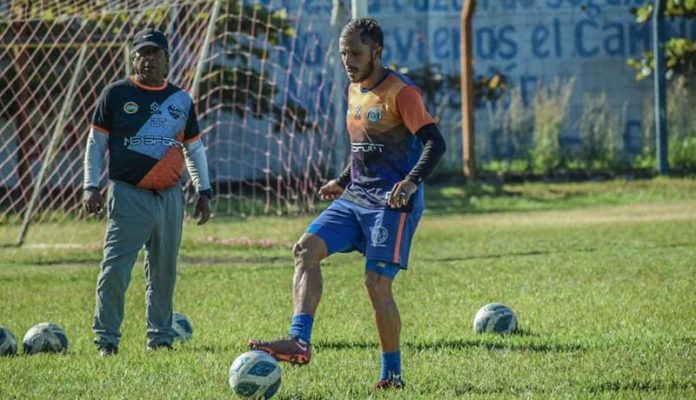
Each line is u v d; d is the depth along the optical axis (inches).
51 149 1818.4
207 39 1673.2
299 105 2475.4
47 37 2074.3
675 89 2898.6
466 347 819.4
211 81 2268.7
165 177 840.3
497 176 2790.4
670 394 634.8
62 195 2006.6
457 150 2854.3
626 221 1935.3
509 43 2952.8
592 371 711.1
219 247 1696.6
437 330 916.0
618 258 1421.0
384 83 660.1
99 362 781.3
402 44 2942.9
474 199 2458.2
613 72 2950.3
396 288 1202.0
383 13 2942.9
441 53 2942.9
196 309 1088.2
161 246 849.5
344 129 2486.5
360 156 668.7
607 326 912.9
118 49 2081.7
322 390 663.8
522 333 893.8
